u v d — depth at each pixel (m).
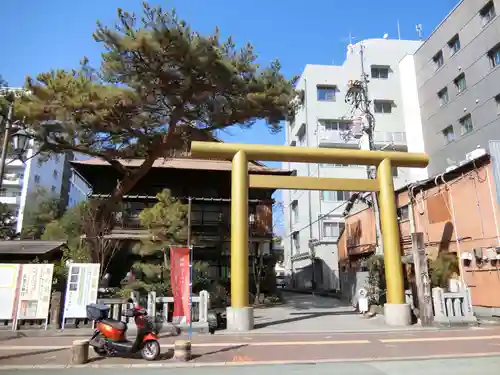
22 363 7.95
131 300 12.16
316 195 34.81
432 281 16.56
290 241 40.72
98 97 13.27
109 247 18.22
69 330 11.37
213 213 24.84
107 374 7.04
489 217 15.54
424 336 11.41
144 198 23.42
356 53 37.22
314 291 30.36
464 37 27.20
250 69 15.69
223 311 16.66
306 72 36.94
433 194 19.16
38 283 11.63
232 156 14.12
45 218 28.03
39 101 13.46
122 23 13.70
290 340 10.84
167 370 7.41
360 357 8.64
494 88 24.23
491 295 15.27
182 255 12.01
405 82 35.19
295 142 39.62
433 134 30.69
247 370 7.40
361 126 22.09
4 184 43.69
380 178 14.91
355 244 26.53
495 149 15.50
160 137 15.97
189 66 13.89
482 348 9.54
